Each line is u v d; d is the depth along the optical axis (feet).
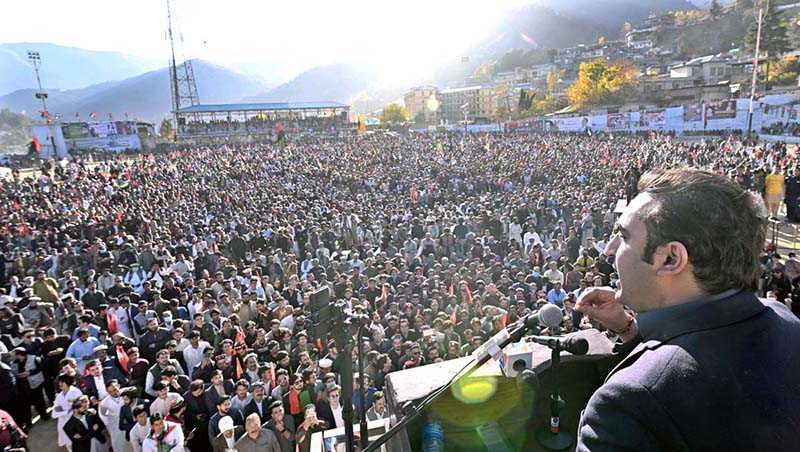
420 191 83.56
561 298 31.73
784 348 2.98
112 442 20.65
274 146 186.60
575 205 56.90
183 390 22.09
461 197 74.64
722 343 2.93
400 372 7.11
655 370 2.95
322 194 84.48
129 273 39.68
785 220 51.88
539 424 6.19
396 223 57.06
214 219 60.54
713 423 2.68
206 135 228.84
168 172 112.47
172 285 34.12
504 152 128.06
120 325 29.89
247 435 18.49
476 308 30.35
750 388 2.72
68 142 179.11
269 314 31.45
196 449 20.83
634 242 3.43
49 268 43.73
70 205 72.79
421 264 41.47
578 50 419.95
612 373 3.49
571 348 5.07
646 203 3.43
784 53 192.44
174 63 259.19
